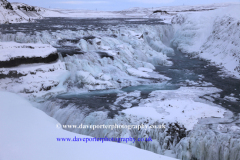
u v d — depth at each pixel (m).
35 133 9.77
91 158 7.38
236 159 12.38
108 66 30.53
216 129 15.50
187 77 29.66
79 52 31.08
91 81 25.38
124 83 26.88
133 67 32.94
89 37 39.22
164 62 36.66
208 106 19.83
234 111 18.95
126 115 17.98
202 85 26.23
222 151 12.80
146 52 40.25
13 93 19.89
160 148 14.32
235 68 31.86
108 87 25.59
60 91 23.28
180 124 16.17
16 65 23.67
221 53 37.94
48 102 20.97
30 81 22.44
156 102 20.91
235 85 26.02
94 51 33.72
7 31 39.22
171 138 14.80
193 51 44.69
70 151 7.93
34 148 8.16
